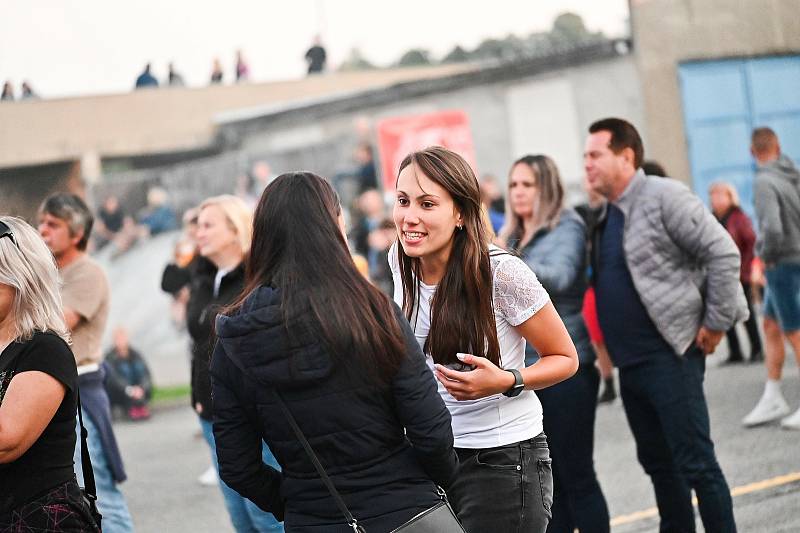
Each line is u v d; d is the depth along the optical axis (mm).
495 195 15734
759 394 9789
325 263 3102
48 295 3592
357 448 3084
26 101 26250
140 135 26734
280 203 3160
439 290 3709
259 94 27469
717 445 8008
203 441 11891
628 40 19234
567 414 5184
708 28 19141
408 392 3092
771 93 19078
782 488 6660
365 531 3076
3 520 3445
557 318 3703
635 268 5141
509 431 3729
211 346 3326
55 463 3496
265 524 5277
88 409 5609
